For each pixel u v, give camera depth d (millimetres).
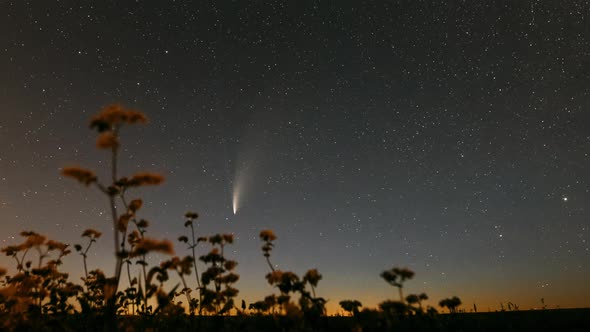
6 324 7863
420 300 7430
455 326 8445
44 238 9156
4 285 9594
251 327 8469
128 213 6863
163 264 7777
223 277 8617
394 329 7754
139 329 8359
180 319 9195
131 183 5840
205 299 8430
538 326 7961
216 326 8695
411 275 6816
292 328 7289
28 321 8180
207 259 8648
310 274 7727
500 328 8070
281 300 7645
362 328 7082
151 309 8992
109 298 7094
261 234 8289
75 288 9344
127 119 5570
